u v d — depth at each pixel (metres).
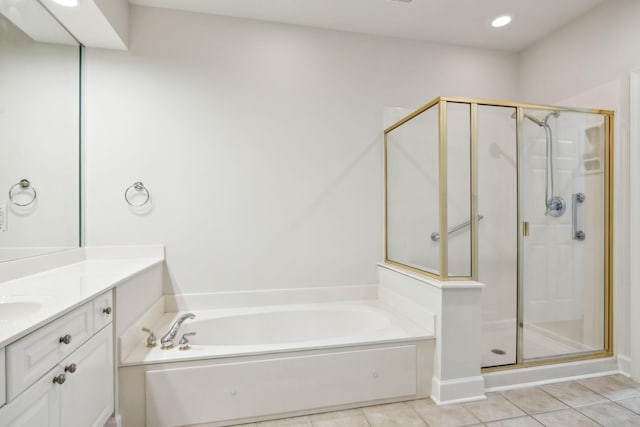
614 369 2.26
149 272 2.03
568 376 2.18
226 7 2.30
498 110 2.20
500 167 2.24
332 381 1.83
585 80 2.44
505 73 2.97
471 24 2.54
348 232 2.62
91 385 1.31
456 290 1.93
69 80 2.03
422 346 1.95
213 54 2.38
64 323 1.12
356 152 2.63
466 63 2.87
